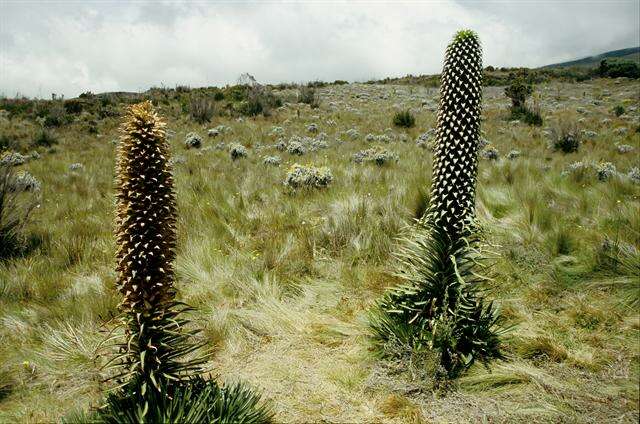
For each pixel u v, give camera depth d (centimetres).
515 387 383
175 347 329
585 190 915
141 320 302
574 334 457
